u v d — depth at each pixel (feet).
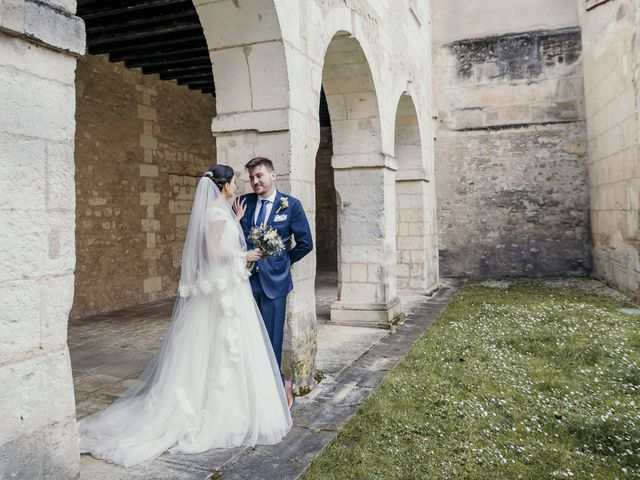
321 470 7.66
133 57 21.30
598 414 10.00
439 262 34.19
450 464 7.95
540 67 32.37
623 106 24.12
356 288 18.76
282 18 10.73
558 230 32.17
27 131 5.80
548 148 32.32
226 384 8.71
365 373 12.84
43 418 5.99
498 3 33.01
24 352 5.79
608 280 27.55
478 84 33.45
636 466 7.96
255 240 9.62
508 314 19.61
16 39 5.65
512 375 12.44
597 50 28.27
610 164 26.68
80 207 20.53
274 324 9.95
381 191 18.37
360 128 18.29
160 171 24.93
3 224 5.54
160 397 8.79
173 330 9.09
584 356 13.78
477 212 33.58
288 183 11.03
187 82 25.49
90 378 12.42
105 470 7.61
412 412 10.07
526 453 8.39
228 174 9.57
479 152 33.55
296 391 11.14
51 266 6.09
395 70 21.13
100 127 21.45
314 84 12.52
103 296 21.58
